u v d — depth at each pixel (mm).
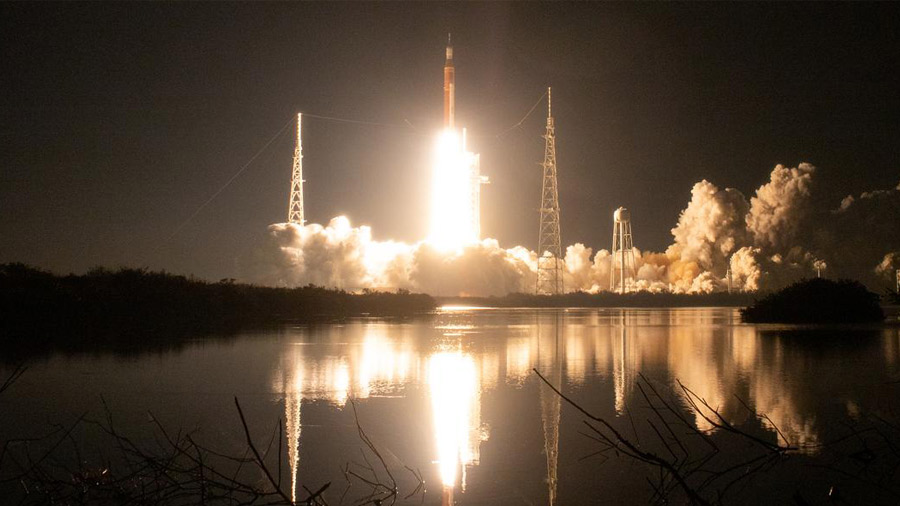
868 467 10617
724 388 17219
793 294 45469
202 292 48562
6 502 9391
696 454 11523
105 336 31625
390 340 31156
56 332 32844
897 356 23438
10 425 13617
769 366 21266
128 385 17969
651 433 12984
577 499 9492
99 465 11062
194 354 24781
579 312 68750
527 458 11531
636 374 19922
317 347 27594
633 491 9867
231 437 12789
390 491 9898
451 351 26344
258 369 20922
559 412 14805
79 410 14875
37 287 38406
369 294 77000
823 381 18188
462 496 9734
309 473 10766
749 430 12875
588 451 11859
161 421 13961
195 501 9422
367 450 11969
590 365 22000
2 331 32594
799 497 8641
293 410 15023
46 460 11320
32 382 18406
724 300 101062
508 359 23703
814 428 12945
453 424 13773
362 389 17531
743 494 9531
